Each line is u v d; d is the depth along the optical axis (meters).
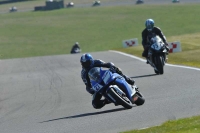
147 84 53.75
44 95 53.47
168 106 38.03
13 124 37.84
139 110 37.38
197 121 30.00
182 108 36.62
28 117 40.75
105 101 39.56
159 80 56.25
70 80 64.31
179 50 91.56
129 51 103.69
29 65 89.38
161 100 41.50
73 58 97.19
